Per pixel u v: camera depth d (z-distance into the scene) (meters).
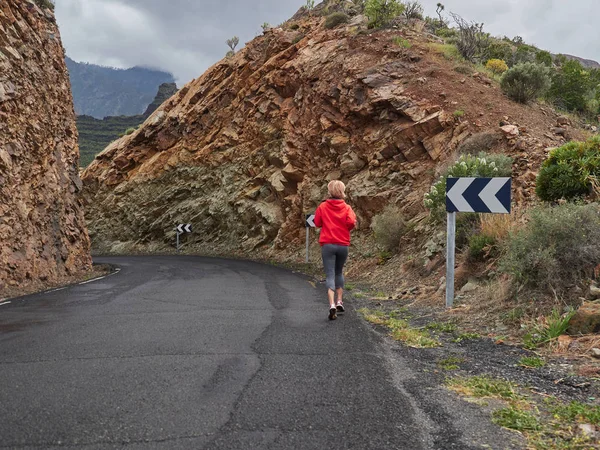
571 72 23.20
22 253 13.45
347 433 2.92
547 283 6.13
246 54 30.66
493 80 18.84
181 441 2.78
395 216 13.66
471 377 4.12
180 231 30.86
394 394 3.64
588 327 4.98
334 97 21.02
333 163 20.66
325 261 6.81
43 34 17.30
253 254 24.58
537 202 9.47
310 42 26.27
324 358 4.66
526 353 4.87
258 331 5.89
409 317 6.99
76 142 19.83
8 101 13.51
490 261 8.13
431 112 16.58
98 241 37.22
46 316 7.37
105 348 5.07
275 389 3.73
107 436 2.84
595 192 7.92
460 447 2.73
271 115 26.77
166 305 8.12
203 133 32.81
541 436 2.89
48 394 3.60
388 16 23.94
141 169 36.38
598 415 3.09
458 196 7.13
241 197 27.73
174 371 4.19
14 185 13.52
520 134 13.66
